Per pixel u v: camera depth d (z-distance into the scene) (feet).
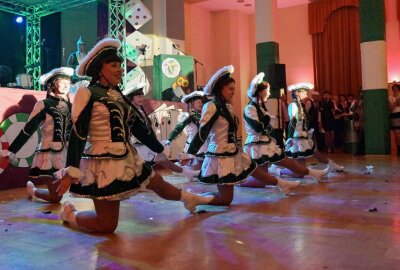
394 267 6.93
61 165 14.37
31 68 36.32
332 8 43.09
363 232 9.27
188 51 44.60
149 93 36.91
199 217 11.27
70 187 9.50
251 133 16.12
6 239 9.46
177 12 39.17
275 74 28.84
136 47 37.04
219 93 12.88
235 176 12.48
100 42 9.79
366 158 29.66
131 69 36.78
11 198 15.99
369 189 15.35
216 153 12.58
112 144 9.41
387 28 40.81
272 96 29.73
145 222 10.82
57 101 14.69
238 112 46.62
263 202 13.34
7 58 38.78
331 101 38.19
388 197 13.61
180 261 7.55
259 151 15.89
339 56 43.09
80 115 9.08
